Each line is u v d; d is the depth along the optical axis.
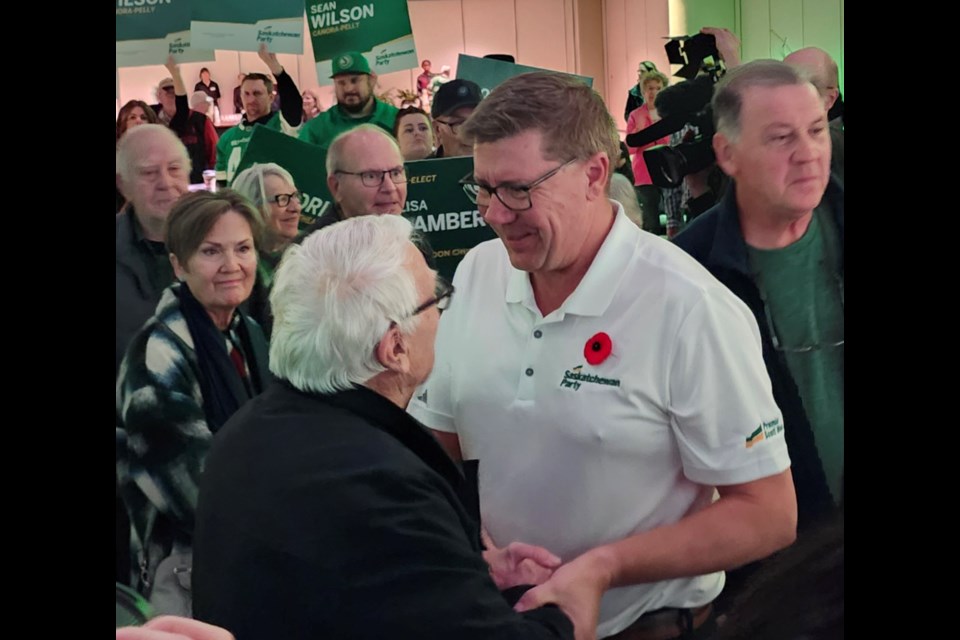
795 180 2.23
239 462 2.05
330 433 2.04
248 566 2.03
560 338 2.15
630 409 2.16
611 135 2.14
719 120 2.23
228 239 2.09
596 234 2.15
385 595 2.02
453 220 2.15
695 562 2.20
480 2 5.73
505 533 2.20
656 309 2.15
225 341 2.09
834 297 2.28
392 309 2.07
